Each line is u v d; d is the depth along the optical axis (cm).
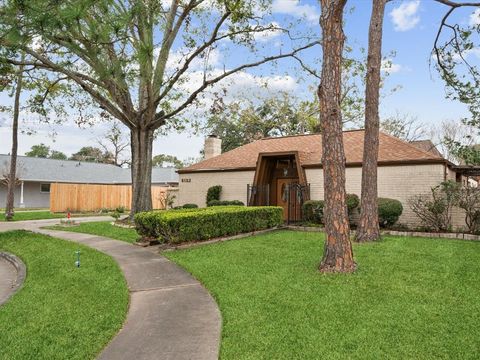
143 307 534
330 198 707
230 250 910
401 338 400
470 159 1430
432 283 604
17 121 2100
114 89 1372
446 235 1126
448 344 384
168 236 971
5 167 3178
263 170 1712
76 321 472
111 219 2045
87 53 1198
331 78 722
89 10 1138
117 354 383
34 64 1329
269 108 3384
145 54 1259
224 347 388
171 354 379
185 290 612
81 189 2719
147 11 1310
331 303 512
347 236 700
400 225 1375
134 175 1560
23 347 397
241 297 546
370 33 1091
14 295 600
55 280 682
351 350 374
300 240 1057
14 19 1005
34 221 1967
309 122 2956
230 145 3619
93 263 820
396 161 1397
